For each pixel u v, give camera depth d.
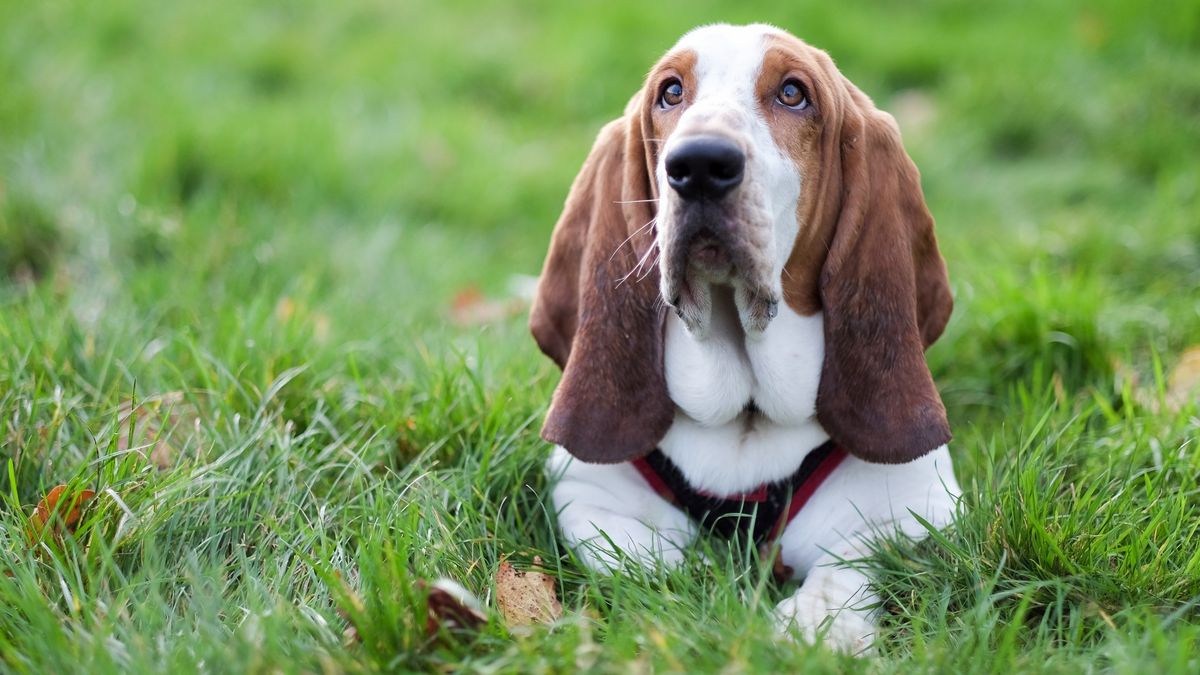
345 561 1.43
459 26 3.32
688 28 3.16
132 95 2.61
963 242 2.09
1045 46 3.03
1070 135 2.67
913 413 1.48
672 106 1.47
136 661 1.28
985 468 1.60
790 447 1.51
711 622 1.35
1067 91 2.76
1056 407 1.70
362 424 1.63
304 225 2.19
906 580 1.44
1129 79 2.76
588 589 1.41
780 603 1.43
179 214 2.11
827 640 1.36
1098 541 1.44
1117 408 1.73
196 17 3.29
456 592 1.35
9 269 2.00
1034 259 2.03
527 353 1.78
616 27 3.19
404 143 2.54
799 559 1.52
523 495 1.56
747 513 1.51
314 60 3.07
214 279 1.97
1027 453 1.57
